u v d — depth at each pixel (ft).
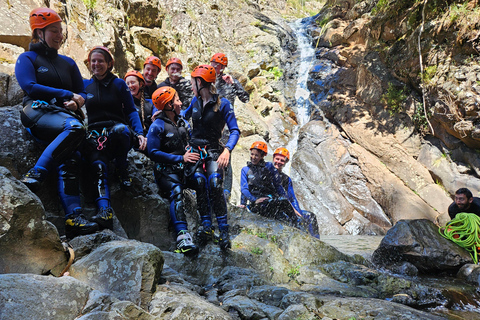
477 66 30.32
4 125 11.88
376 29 38.96
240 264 13.48
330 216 32.22
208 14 45.78
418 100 34.65
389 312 10.22
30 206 8.72
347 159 35.53
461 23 30.91
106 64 12.88
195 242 13.57
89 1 27.40
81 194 12.46
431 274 16.12
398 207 31.60
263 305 10.69
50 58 11.51
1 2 19.56
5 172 8.90
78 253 10.14
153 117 14.15
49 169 10.61
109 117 12.95
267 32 48.93
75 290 8.04
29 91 11.02
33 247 8.75
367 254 19.51
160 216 14.10
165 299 9.18
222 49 44.16
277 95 43.01
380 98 36.91
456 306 12.21
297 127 41.06
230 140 14.17
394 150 34.40
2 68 15.96
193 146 14.39
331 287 12.85
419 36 33.22
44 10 11.14
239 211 16.87
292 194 21.45
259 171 20.01
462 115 30.45
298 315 9.96
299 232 15.71
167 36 36.65
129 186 13.34
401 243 16.55
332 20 47.67
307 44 48.83
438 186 32.14
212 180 13.65
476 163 30.68
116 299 8.36
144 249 9.73
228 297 11.05
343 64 43.06
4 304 7.13
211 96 14.46
